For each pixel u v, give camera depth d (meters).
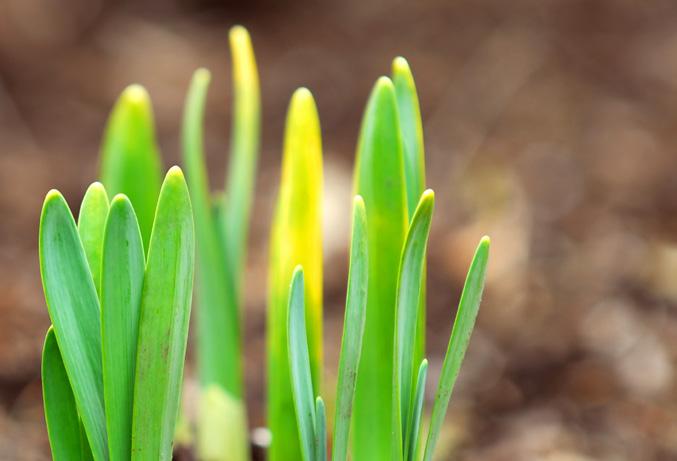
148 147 0.64
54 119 1.70
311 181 0.58
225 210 0.72
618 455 0.90
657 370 1.05
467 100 1.79
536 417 0.98
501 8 2.12
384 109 0.55
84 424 0.52
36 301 1.20
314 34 2.06
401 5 2.16
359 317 0.53
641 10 2.09
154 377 0.51
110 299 0.51
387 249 0.56
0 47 1.82
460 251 1.33
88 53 1.91
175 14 2.10
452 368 0.54
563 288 1.24
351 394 0.53
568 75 1.87
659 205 1.42
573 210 1.42
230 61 1.95
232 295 0.66
